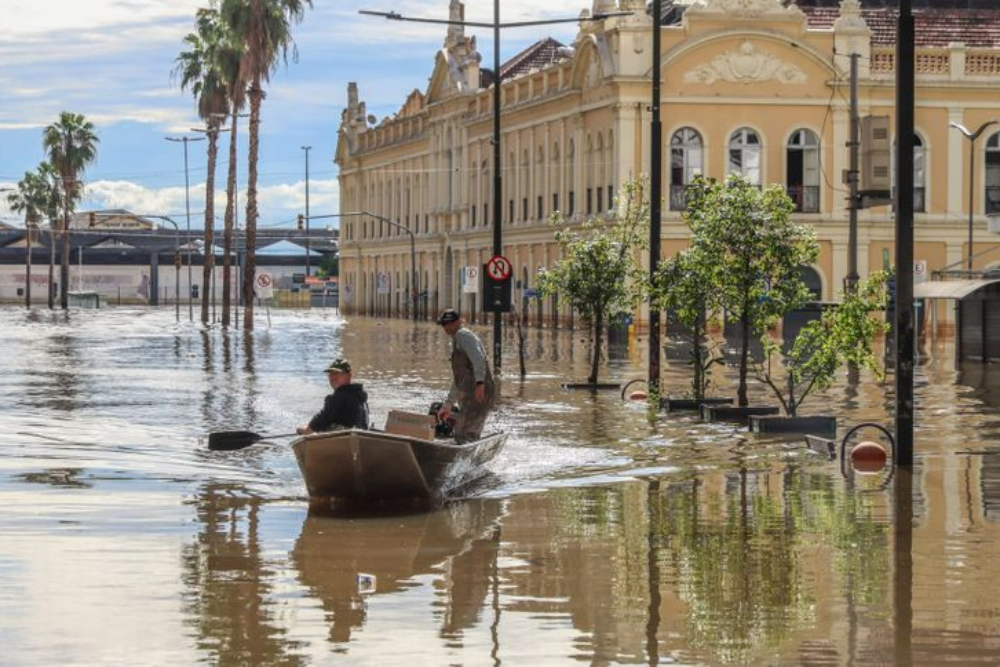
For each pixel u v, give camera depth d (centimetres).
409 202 13450
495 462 2805
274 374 5303
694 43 8775
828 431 3312
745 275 3644
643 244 4897
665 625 1516
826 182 8925
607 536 2012
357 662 1379
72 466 2736
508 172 10900
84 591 1667
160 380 4978
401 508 2266
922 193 9031
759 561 1833
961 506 2241
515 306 10712
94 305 17138
